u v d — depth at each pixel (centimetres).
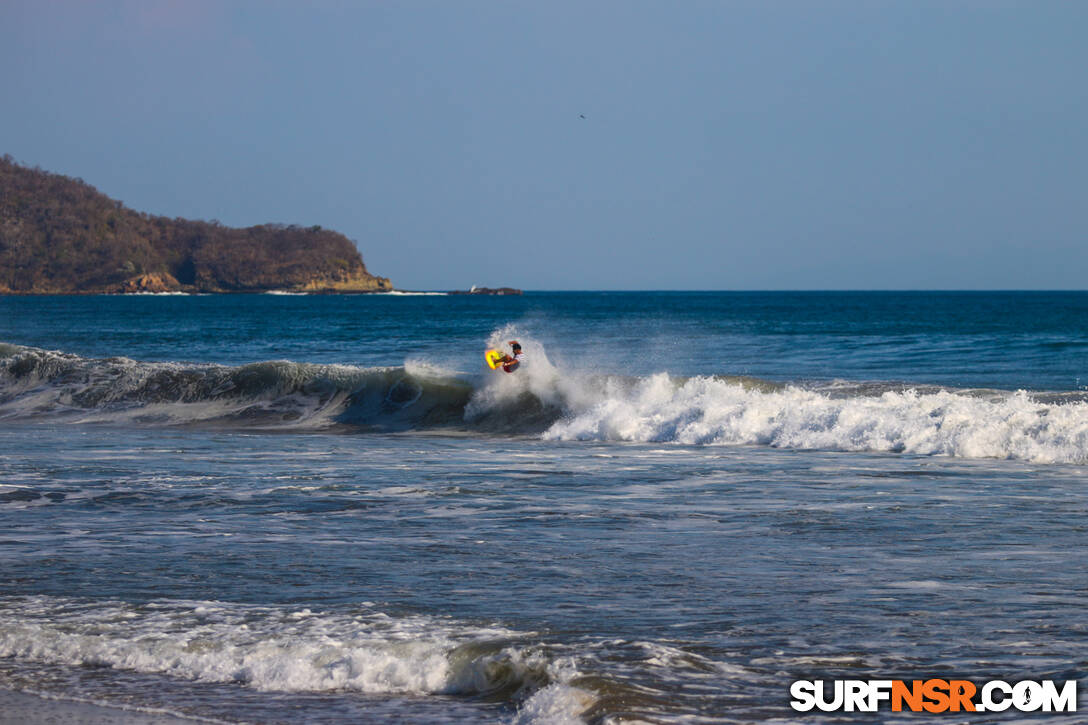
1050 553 3900
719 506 5038
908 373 13500
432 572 3706
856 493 5372
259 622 3120
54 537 4372
